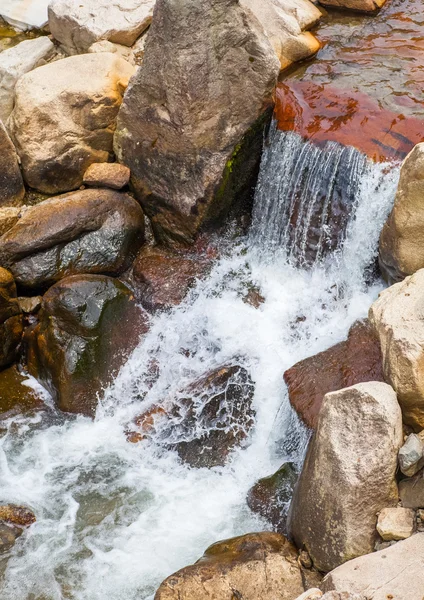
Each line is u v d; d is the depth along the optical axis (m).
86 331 6.61
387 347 5.23
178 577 5.05
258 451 6.13
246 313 6.93
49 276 7.03
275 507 5.74
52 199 7.31
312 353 6.40
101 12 8.30
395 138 6.85
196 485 6.07
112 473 6.21
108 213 7.23
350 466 4.85
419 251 6.01
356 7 8.67
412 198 5.82
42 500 6.03
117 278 7.34
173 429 6.38
